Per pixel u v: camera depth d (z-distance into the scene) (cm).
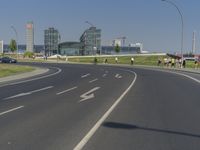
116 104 1698
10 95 2119
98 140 959
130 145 905
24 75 4059
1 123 1213
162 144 919
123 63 9481
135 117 1334
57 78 3684
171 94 2156
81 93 2222
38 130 1093
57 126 1159
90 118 1312
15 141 945
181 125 1180
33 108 1573
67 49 17088
